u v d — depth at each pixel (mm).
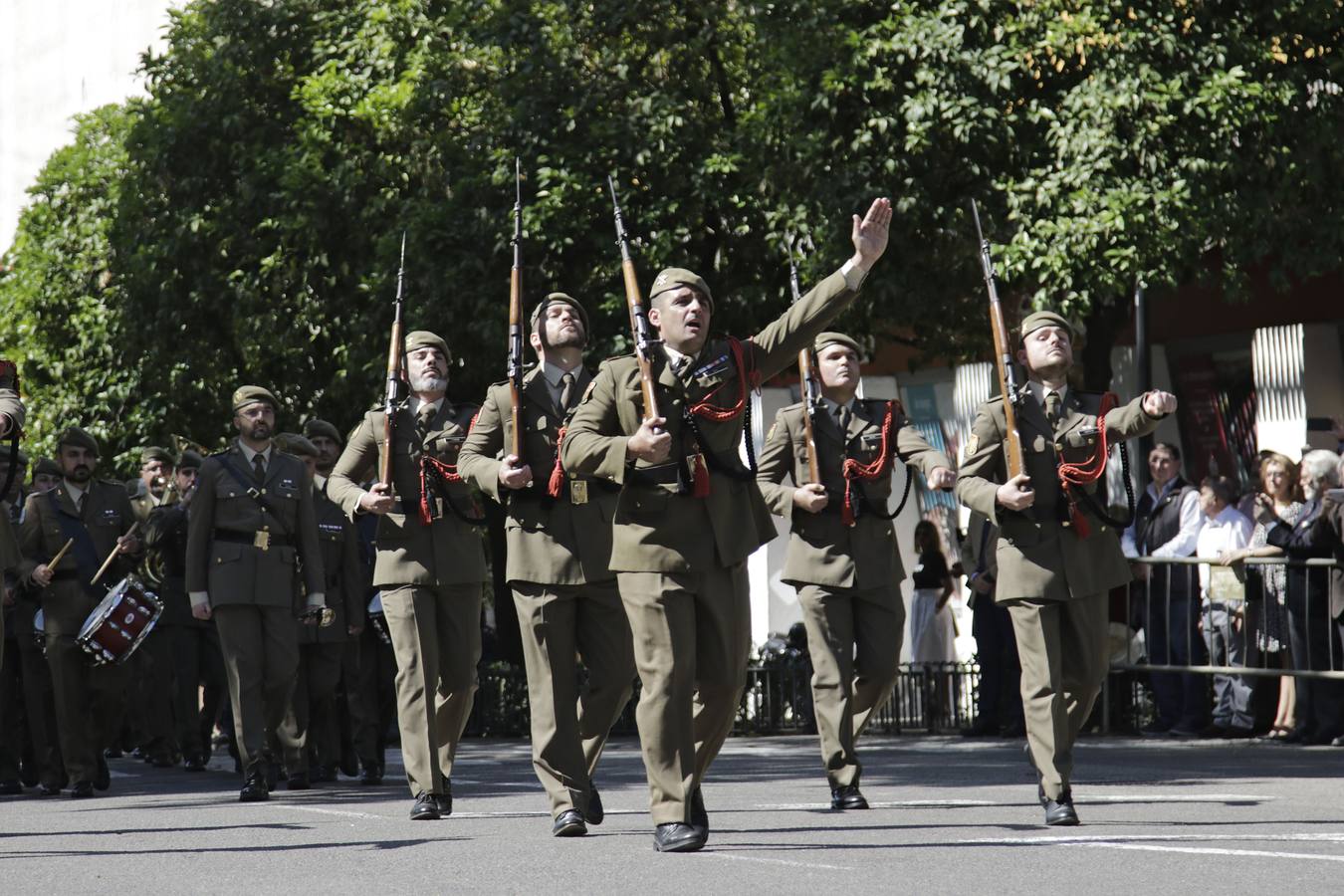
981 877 8766
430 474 13312
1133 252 22156
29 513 17969
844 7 24031
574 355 11516
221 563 15672
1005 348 12156
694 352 10164
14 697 18594
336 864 10055
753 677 25172
